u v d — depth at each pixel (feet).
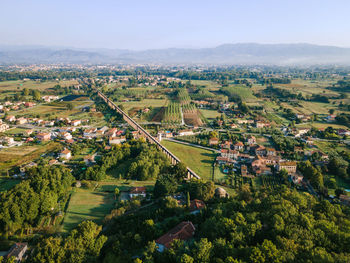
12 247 408.05
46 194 533.96
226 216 431.02
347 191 634.02
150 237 422.00
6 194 516.32
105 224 483.51
